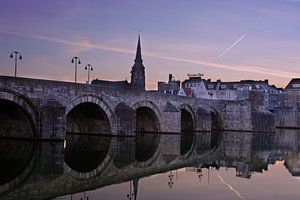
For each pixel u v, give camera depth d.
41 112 45.16
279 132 95.19
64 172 27.36
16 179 24.47
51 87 46.31
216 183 24.38
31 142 43.84
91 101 52.81
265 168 31.89
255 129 92.69
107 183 23.69
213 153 43.53
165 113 70.00
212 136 72.25
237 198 20.17
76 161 32.75
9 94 42.41
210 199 19.72
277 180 26.14
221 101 94.56
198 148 48.81
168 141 56.56
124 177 26.00
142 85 130.75
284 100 156.88
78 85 50.31
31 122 44.91
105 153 38.94
